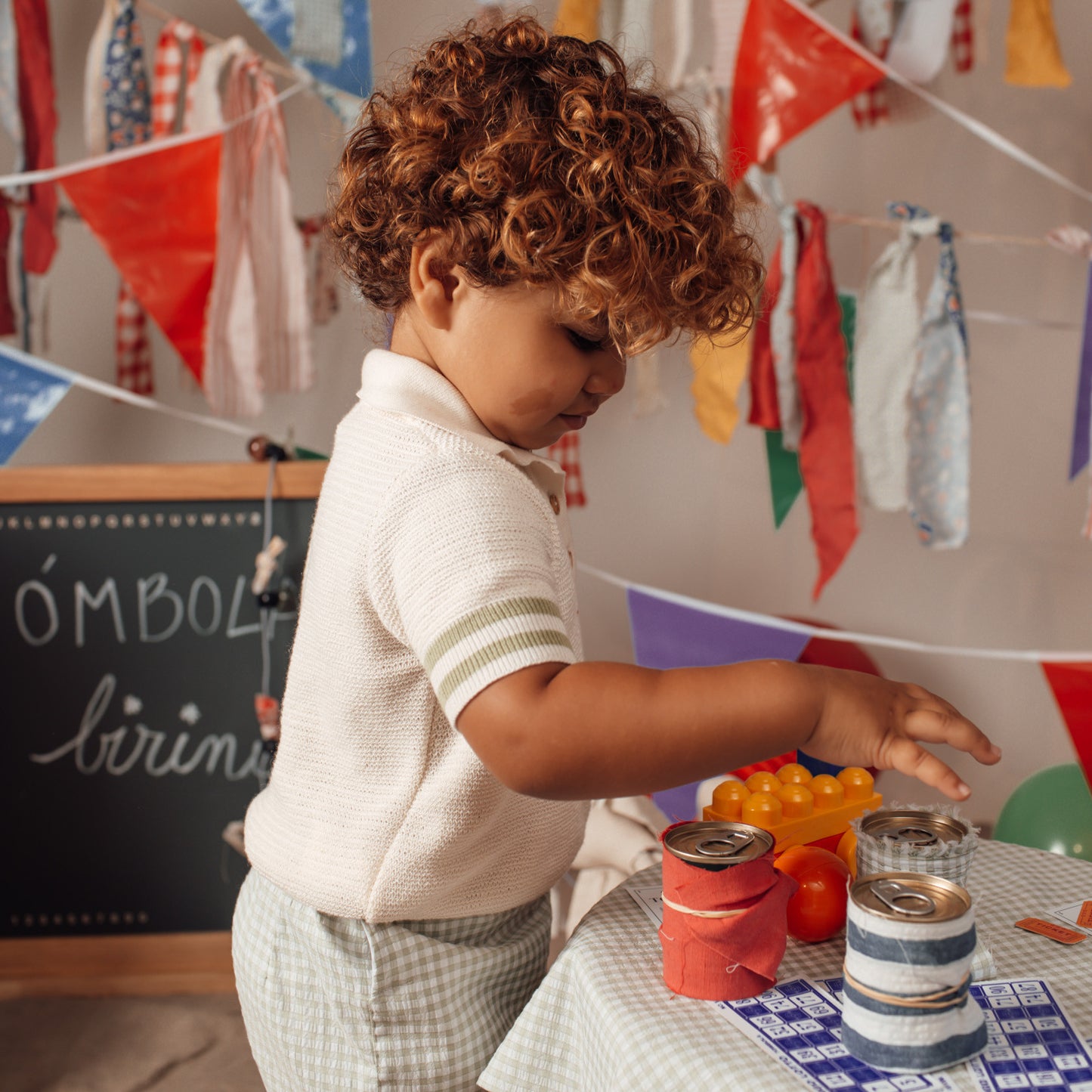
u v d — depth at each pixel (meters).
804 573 1.93
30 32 1.50
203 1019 1.58
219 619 1.59
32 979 1.62
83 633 1.59
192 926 1.62
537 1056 0.70
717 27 1.48
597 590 1.93
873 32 1.52
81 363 1.81
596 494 1.91
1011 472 1.90
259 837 0.80
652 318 0.63
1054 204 1.82
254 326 1.54
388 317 0.87
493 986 0.79
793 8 1.47
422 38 1.74
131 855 1.61
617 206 0.61
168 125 1.52
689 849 0.65
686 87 1.49
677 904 0.64
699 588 1.93
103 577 1.59
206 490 1.57
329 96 1.50
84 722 1.60
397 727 0.71
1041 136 1.81
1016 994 0.65
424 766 0.72
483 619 0.56
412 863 0.72
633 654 1.95
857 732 0.58
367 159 0.73
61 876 1.61
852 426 1.53
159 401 1.83
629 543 1.92
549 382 0.65
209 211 1.52
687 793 1.58
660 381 1.88
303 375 1.59
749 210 1.38
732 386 1.54
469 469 0.63
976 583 1.93
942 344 1.50
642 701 0.55
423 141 0.65
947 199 1.82
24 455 1.83
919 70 1.52
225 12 1.74
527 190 0.61
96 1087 1.43
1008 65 1.50
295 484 1.57
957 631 1.94
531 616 0.57
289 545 1.58
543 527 0.65
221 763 1.61
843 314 1.57
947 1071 0.57
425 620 0.58
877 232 1.82
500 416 0.67
